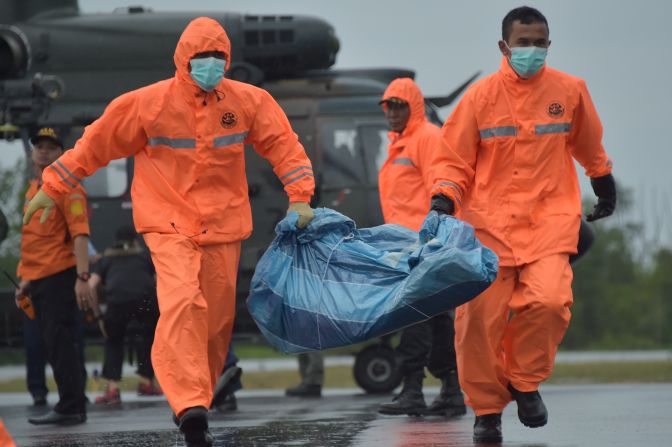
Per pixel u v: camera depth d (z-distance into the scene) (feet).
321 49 189.16
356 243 85.25
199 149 82.94
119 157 85.20
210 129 83.15
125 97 83.56
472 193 86.12
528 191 84.53
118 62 185.68
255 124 85.05
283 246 86.02
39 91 178.60
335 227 86.07
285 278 84.99
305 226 85.35
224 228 83.56
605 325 400.06
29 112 181.57
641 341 393.50
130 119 83.35
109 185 186.19
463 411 114.73
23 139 182.19
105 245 185.57
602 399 135.54
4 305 174.91
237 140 84.02
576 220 84.58
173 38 185.57
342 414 120.47
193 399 76.89
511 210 84.43
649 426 98.32
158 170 83.46
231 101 83.87
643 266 440.04
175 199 82.84
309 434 95.91
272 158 86.22
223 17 187.83
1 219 127.03
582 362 246.88
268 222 184.75
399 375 173.17
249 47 188.75
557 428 96.84
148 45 185.57
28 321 155.02
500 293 84.12
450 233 80.28
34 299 114.42
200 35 81.71
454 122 85.51
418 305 79.66
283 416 119.44
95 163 85.05
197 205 82.94
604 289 408.46
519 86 84.69
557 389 163.84
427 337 115.24
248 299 85.87
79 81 185.98
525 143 84.43
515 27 83.30
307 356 163.94
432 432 95.71
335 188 187.32
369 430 98.84
